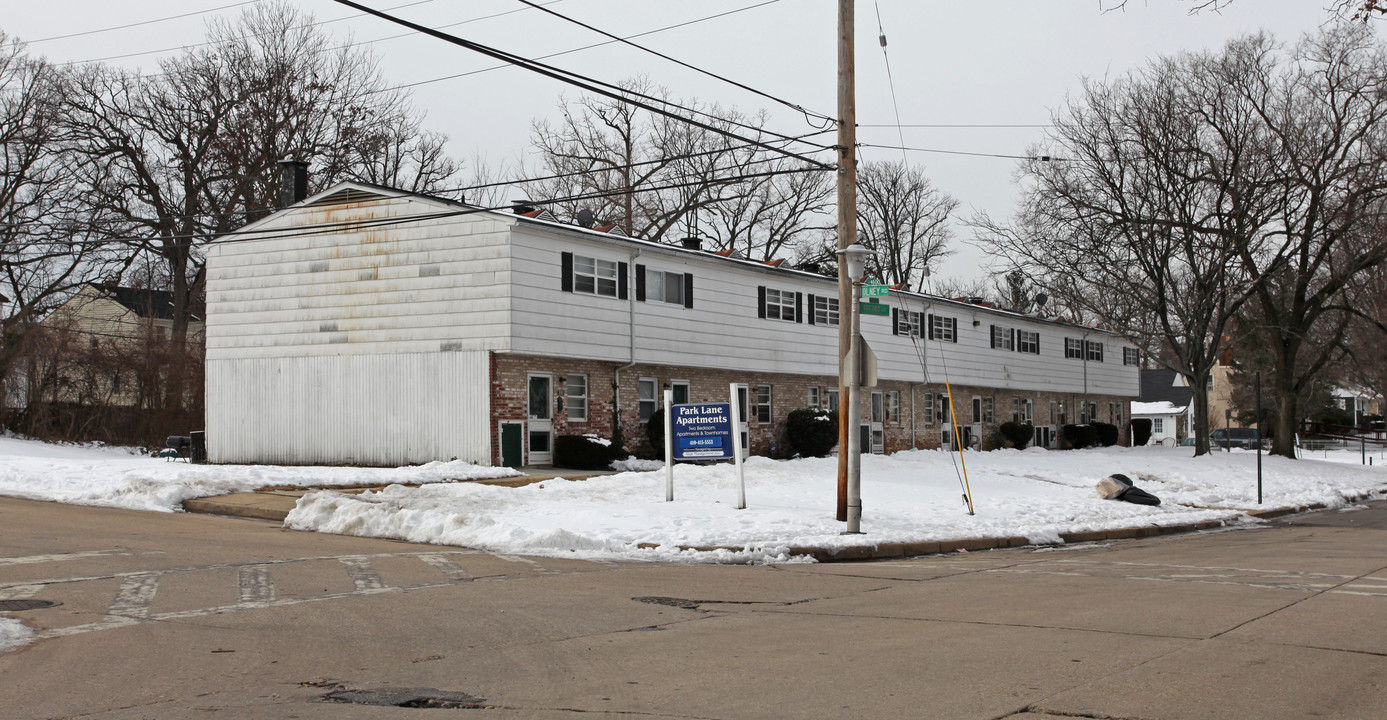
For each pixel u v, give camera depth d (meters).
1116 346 59.22
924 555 15.63
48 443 36.53
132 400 40.19
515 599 10.44
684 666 7.53
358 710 6.30
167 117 43.03
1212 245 40.91
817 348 37.66
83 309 53.44
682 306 32.06
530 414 27.80
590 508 18.02
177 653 7.83
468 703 6.48
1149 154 40.31
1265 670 7.32
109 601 9.80
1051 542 17.69
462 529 15.17
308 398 28.50
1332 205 40.94
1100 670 7.34
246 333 29.31
